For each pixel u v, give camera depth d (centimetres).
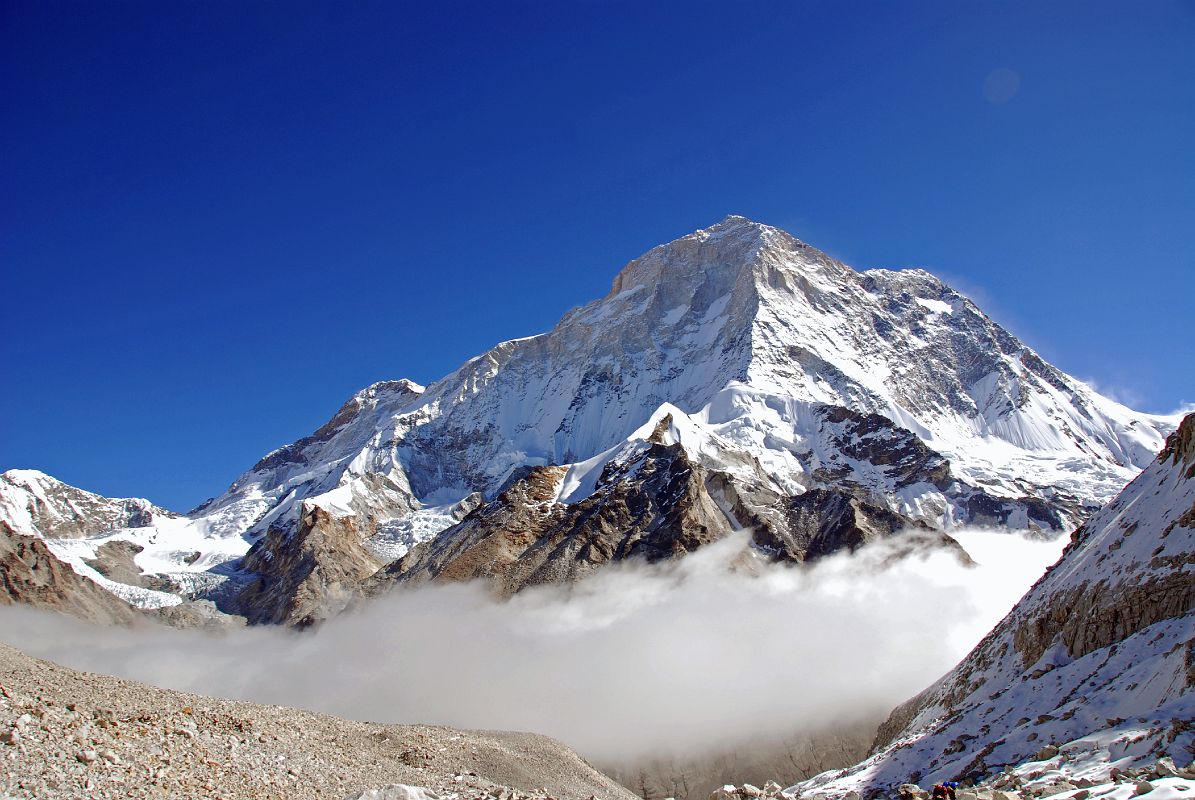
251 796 3875
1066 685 7344
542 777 6328
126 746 3834
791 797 5309
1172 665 6100
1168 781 3791
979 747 7319
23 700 3903
